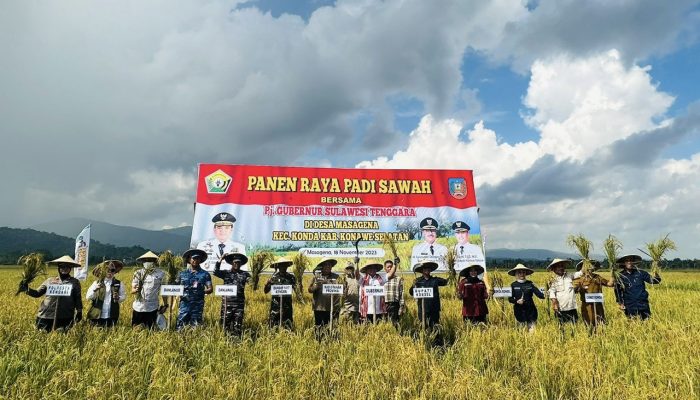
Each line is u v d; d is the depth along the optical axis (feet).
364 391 19.10
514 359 24.90
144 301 33.12
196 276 32.86
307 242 70.03
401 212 73.51
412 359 22.33
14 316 36.83
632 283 35.40
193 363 23.89
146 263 34.06
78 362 21.80
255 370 21.52
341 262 70.23
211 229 67.87
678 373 20.35
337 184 73.10
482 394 18.40
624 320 32.42
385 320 36.01
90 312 31.35
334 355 24.58
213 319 39.58
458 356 25.67
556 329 31.19
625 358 23.75
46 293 29.25
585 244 35.76
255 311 45.14
